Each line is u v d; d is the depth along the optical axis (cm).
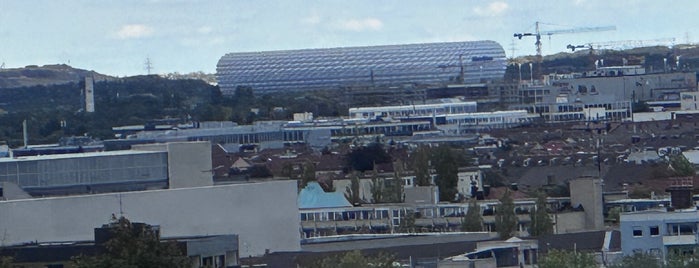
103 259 18288
